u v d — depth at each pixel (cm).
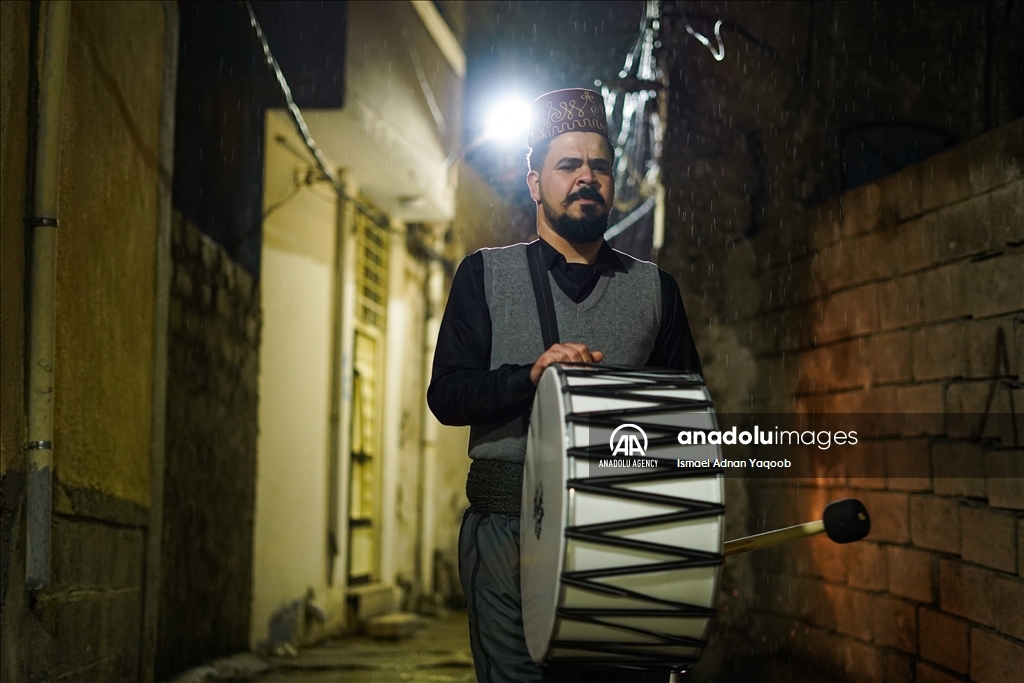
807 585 564
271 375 813
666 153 668
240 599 744
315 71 832
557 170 289
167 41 603
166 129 600
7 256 404
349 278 992
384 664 744
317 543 916
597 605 238
